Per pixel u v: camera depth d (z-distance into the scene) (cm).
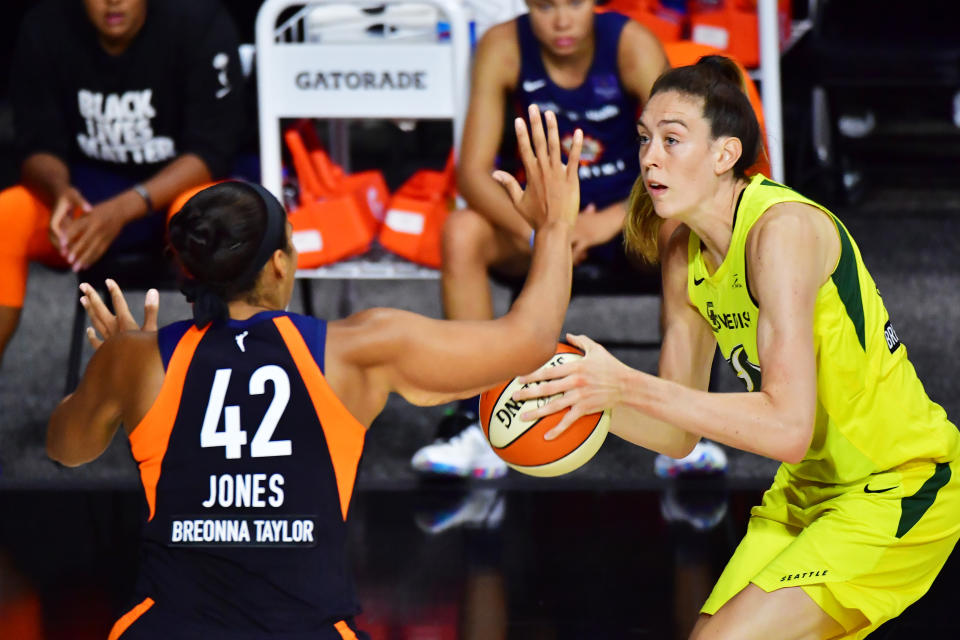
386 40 1602
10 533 1314
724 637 789
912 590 840
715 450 1459
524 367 718
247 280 708
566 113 1427
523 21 1425
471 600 1124
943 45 2538
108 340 723
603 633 1052
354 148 3203
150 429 692
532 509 1364
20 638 1062
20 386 1784
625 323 2034
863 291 803
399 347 698
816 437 831
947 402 1603
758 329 767
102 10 1461
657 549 1243
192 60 1512
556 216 736
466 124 1424
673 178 793
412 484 1457
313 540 675
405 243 1484
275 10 1462
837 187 2677
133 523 1346
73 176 1577
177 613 670
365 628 1066
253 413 684
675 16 1791
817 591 795
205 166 1517
